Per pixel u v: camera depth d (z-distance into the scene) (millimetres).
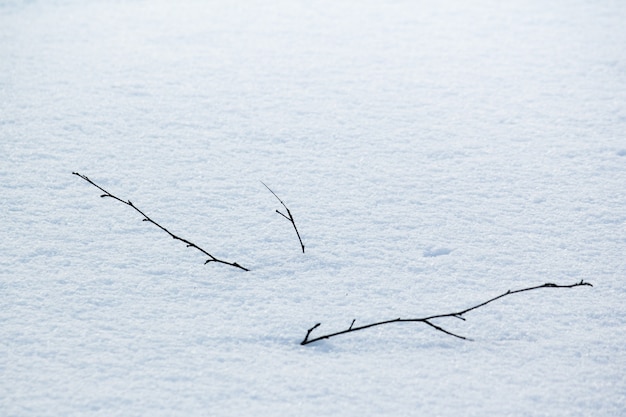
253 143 4715
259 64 6004
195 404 2678
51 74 5699
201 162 4465
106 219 3871
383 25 7016
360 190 4211
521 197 4180
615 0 7703
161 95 5391
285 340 3047
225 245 3684
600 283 3447
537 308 3279
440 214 3994
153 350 2953
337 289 3381
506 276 3496
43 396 2691
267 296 3322
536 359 2967
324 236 3770
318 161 4516
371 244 3717
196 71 5836
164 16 7215
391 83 5684
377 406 2695
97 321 3113
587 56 6234
